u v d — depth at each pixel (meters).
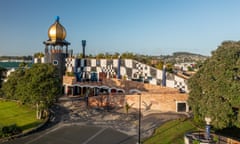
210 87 30.48
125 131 38.84
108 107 56.47
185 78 60.31
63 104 57.72
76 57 76.88
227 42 32.88
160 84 63.25
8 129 34.28
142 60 71.44
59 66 72.44
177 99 54.16
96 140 34.38
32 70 42.03
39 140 33.62
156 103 55.16
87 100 56.84
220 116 29.20
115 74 69.06
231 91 28.83
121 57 72.00
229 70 29.48
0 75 68.94
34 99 39.97
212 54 33.81
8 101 58.72
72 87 70.50
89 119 45.97
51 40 73.50
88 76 72.44
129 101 56.97
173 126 40.06
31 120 42.31
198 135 32.12
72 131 38.38
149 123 43.81
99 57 75.75
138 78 66.00
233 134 35.81
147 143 33.06
